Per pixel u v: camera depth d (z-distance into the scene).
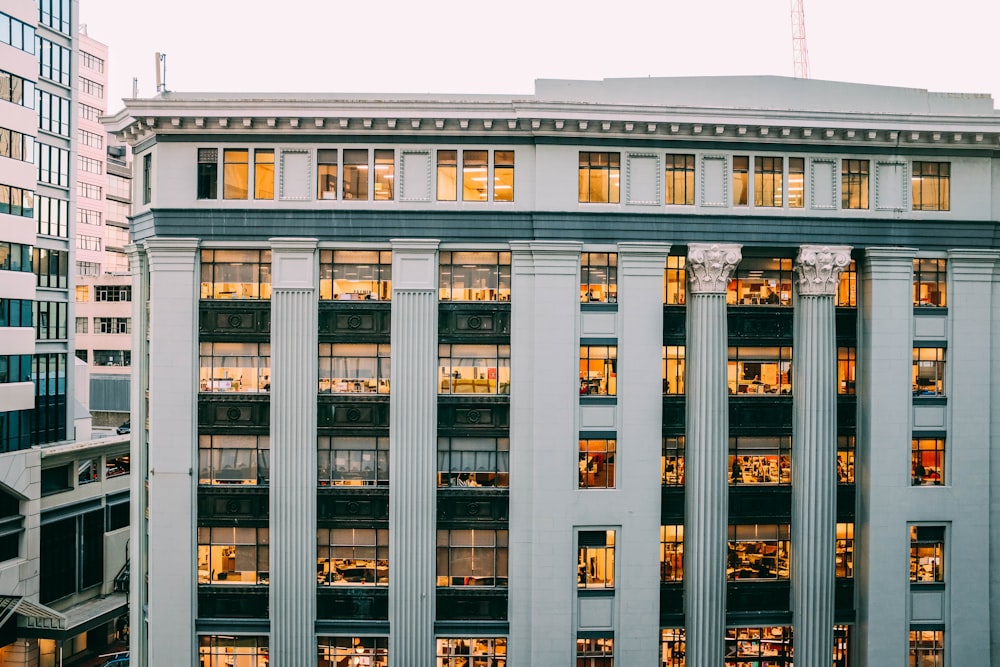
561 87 32.16
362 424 31.27
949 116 30.84
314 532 30.92
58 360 49.19
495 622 30.91
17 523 42.56
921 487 31.78
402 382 30.84
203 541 31.20
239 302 31.28
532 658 30.61
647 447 31.05
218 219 30.86
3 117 41.88
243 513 31.14
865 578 31.84
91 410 72.56
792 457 32.41
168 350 30.97
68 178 50.88
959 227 31.97
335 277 31.38
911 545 32.12
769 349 32.59
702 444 31.08
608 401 31.14
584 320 31.14
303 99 30.00
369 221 30.84
